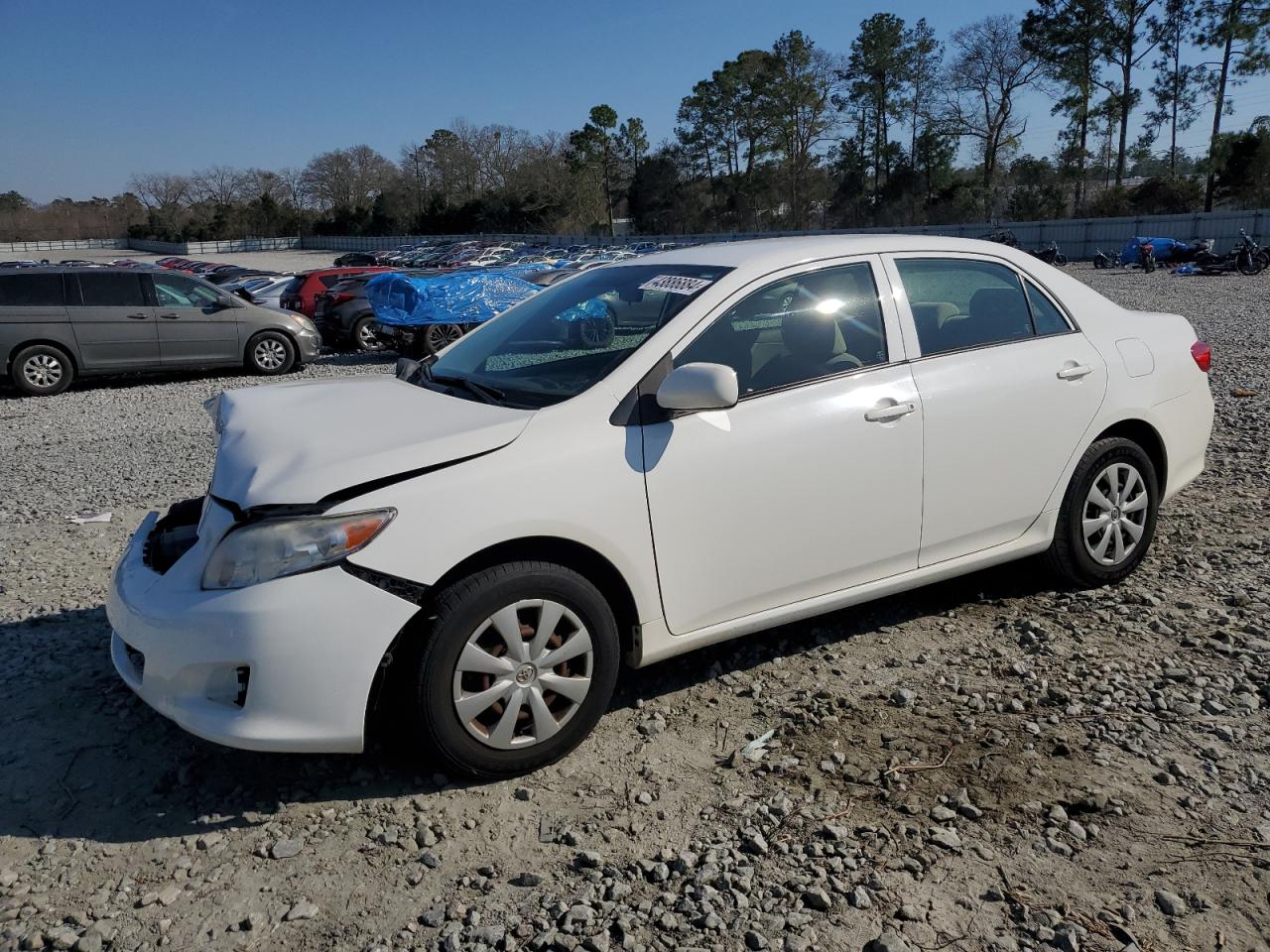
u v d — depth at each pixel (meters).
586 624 2.98
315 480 2.74
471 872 2.57
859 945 2.26
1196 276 27.86
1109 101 57.47
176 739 3.29
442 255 51.03
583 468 2.96
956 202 64.75
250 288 24.73
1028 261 4.14
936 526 3.70
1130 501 4.28
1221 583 4.34
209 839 2.74
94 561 5.31
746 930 2.32
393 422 3.12
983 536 3.88
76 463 8.34
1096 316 4.23
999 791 2.85
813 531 3.40
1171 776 2.89
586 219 85.88
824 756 3.07
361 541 2.67
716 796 2.88
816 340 3.49
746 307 3.39
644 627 3.15
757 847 2.62
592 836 2.71
